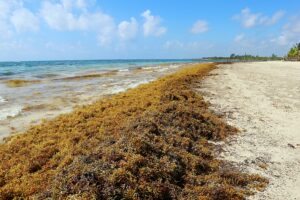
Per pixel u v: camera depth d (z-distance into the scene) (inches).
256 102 875.4
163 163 393.4
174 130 523.8
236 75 1721.2
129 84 1378.0
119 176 334.6
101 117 656.4
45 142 501.7
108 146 423.8
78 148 452.1
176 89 983.0
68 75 2041.1
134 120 557.0
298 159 467.2
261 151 498.9
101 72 2362.2
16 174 400.8
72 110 794.8
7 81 1581.0
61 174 352.8
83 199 295.3
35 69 3132.4
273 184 387.9
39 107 844.0
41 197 317.1
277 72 1967.3
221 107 803.4
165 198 341.1
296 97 954.1
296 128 619.8
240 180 389.1
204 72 1881.2
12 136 569.6
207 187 362.6
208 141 545.0
